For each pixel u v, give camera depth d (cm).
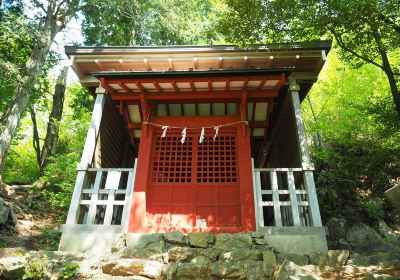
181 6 1440
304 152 640
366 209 923
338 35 739
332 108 1207
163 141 707
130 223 596
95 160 708
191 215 629
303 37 716
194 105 729
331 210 934
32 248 726
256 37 696
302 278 399
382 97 1021
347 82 1153
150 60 755
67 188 994
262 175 962
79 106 1633
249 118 764
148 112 705
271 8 666
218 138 704
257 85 663
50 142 1491
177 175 684
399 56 1051
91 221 595
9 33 1001
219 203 638
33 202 1055
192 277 459
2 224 783
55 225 903
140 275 465
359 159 1044
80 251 561
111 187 630
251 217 591
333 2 613
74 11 1257
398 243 816
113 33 1441
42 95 1557
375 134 1055
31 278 451
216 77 636
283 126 836
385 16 686
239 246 522
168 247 529
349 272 464
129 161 1031
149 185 655
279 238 554
